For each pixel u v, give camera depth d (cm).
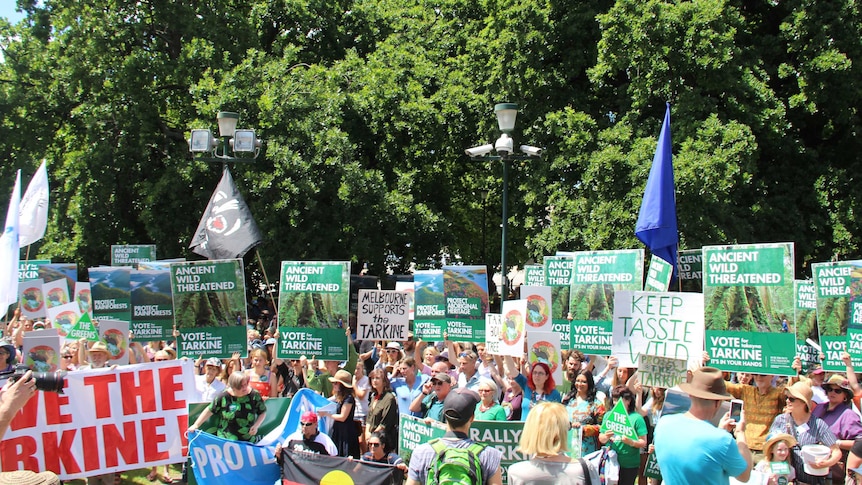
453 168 2773
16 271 1027
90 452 866
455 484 503
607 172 1972
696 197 1852
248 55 2403
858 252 2131
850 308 906
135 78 2373
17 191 1040
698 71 1972
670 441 484
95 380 873
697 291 1073
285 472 749
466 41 2586
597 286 1042
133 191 2534
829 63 1962
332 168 2295
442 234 2564
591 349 1041
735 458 468
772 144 2142
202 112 2241
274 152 2202
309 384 1076
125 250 1936
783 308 855
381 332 1162
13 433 839
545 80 2195
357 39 2795
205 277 1059
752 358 865
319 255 2303
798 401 748
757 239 2138
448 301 1225
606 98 2298
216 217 1284
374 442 772
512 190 2419
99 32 2377
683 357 796
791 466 734
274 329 1569
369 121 2502
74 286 1645
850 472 707
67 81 2441
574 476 507
